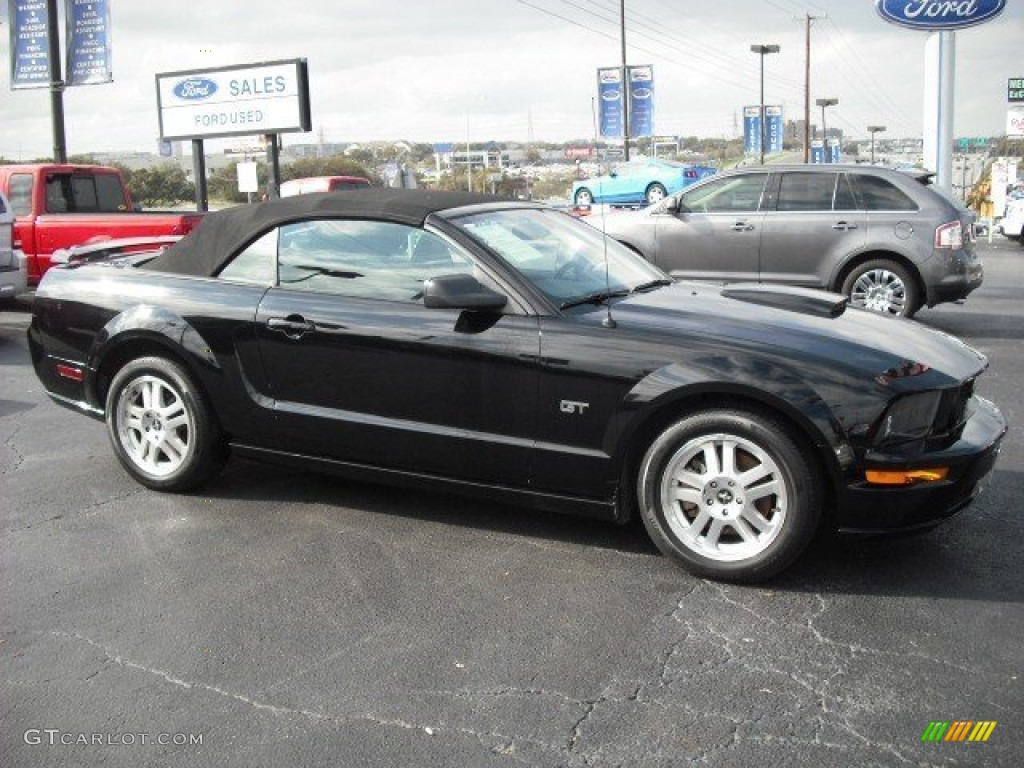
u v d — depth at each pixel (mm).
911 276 9875
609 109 39344
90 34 17547
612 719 3014
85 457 5957
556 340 4125
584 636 3557
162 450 5133
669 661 3365
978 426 4094
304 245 4793
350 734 2961
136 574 4176
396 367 4426
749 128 59469
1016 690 3141
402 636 3578
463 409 4320
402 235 4555
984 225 28125
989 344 9492
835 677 3240
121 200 13609
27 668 3395
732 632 3566
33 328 5539
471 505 4949
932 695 3121
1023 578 4008
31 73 17953
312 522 4754
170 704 3152
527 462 4230
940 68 19906
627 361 3996
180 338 4906
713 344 3943
